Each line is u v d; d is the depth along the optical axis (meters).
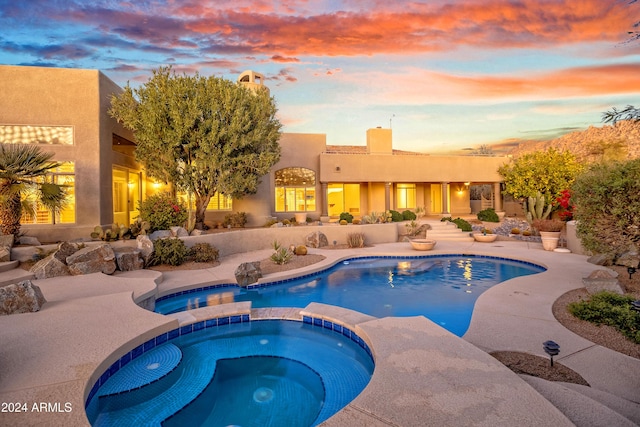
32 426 3.66
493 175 31.39
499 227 25.59
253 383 6.04
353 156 27.95
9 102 14.85
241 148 18.33
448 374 4.67
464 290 11.70
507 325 7.21
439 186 34.78
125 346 5.72
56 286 9.48
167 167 17.23
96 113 15.75
